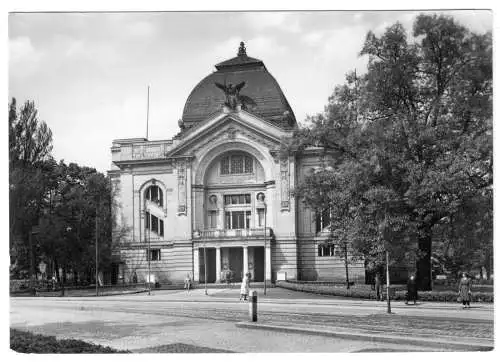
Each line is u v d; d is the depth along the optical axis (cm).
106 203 9856
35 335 2689
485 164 4659
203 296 6100
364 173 4856
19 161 8181
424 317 3447
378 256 4847
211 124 9175
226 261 9069
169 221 9400
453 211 4647
